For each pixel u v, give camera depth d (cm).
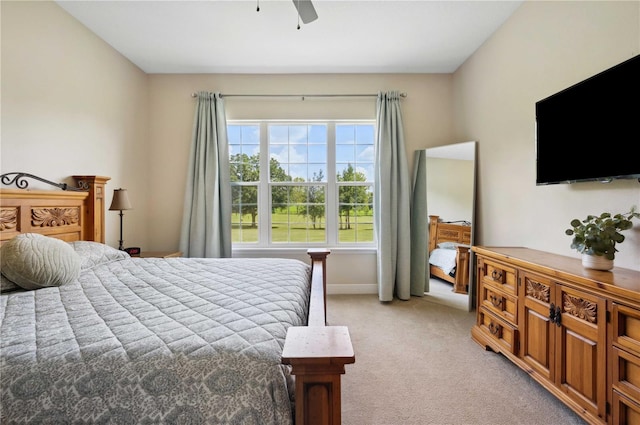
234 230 364
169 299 130
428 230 344
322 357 67
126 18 247
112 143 291
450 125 352
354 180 365
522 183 234
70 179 242
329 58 316
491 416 153
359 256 359
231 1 227
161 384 77
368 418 151
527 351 176
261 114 353
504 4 232
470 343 230
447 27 262
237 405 75
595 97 162
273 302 125
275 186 365
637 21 148
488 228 282
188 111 349
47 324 102
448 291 324
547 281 160
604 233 148
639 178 142
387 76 351
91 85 264
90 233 245
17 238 150
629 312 118
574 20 184
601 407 129
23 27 203
